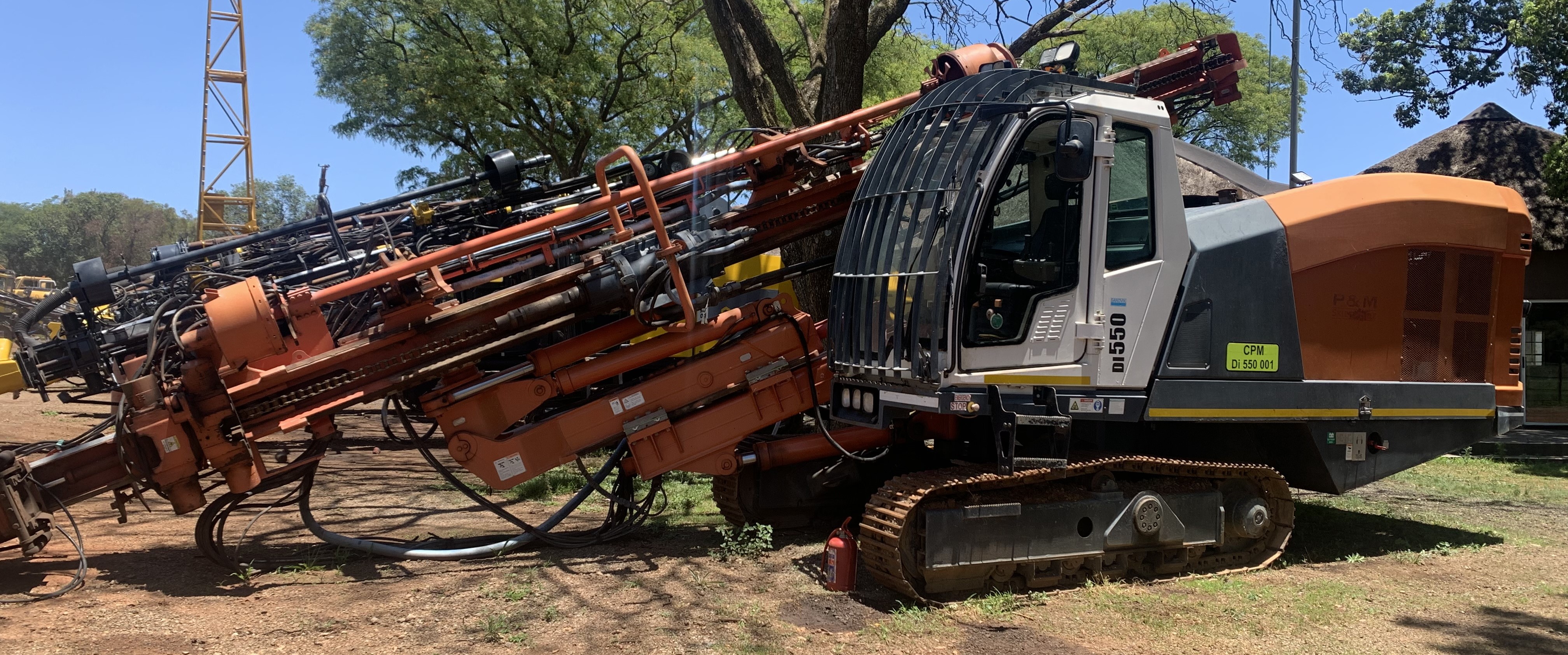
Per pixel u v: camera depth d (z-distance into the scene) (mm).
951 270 4984
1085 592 5293
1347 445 6207
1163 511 5547
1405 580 5793
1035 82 5273
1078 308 5238
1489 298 6816
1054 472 5254
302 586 5316
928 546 4930
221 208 40125
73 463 5289
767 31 9539
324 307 6250
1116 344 5320
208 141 39375
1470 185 6793
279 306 5371
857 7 9070
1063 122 5004
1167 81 8258
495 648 4293
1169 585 5531
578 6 23203
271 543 6348
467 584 5398
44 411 13586
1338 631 4727
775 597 5191
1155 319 5453
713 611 4910
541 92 22703
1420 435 6559
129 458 5254
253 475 5469
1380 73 15844
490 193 7348
